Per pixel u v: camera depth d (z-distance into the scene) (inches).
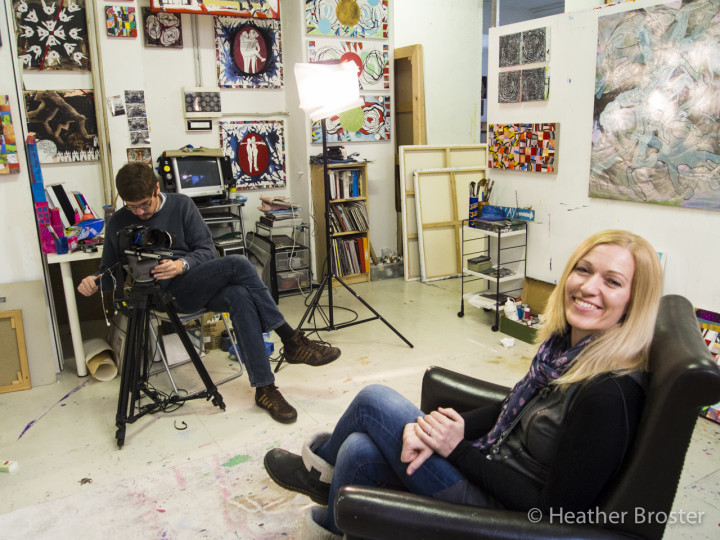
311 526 61.3
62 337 152.6
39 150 141.7
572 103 131.6
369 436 59.1
